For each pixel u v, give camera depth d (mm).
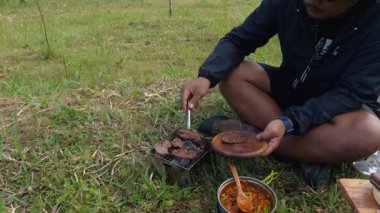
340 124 997
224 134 970
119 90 1616
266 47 2469
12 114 1380
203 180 1077
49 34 2982
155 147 1082
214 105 1460
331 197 1022
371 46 972
